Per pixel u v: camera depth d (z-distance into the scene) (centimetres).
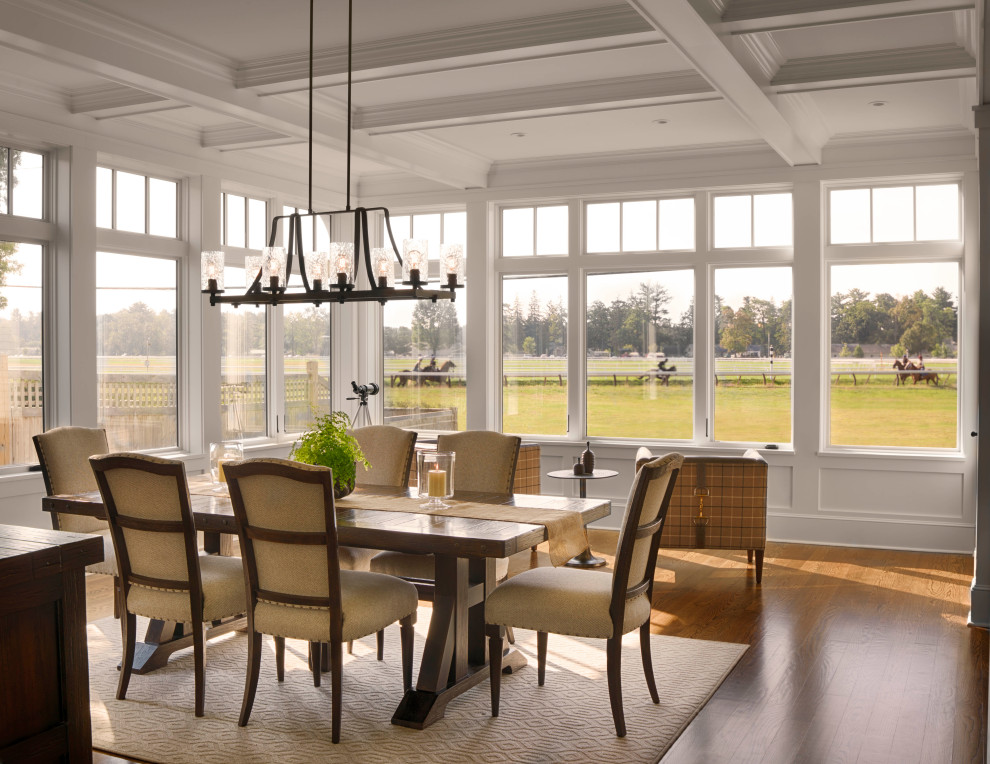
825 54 491
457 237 811
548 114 564
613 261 755
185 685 386
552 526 359
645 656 363
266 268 415
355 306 825
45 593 198
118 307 627
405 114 582
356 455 418
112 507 358
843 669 406
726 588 554
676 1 351
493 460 464
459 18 438
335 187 800
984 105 453
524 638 461
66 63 431
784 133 595
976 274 650
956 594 537
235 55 487
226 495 414
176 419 673
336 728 326
